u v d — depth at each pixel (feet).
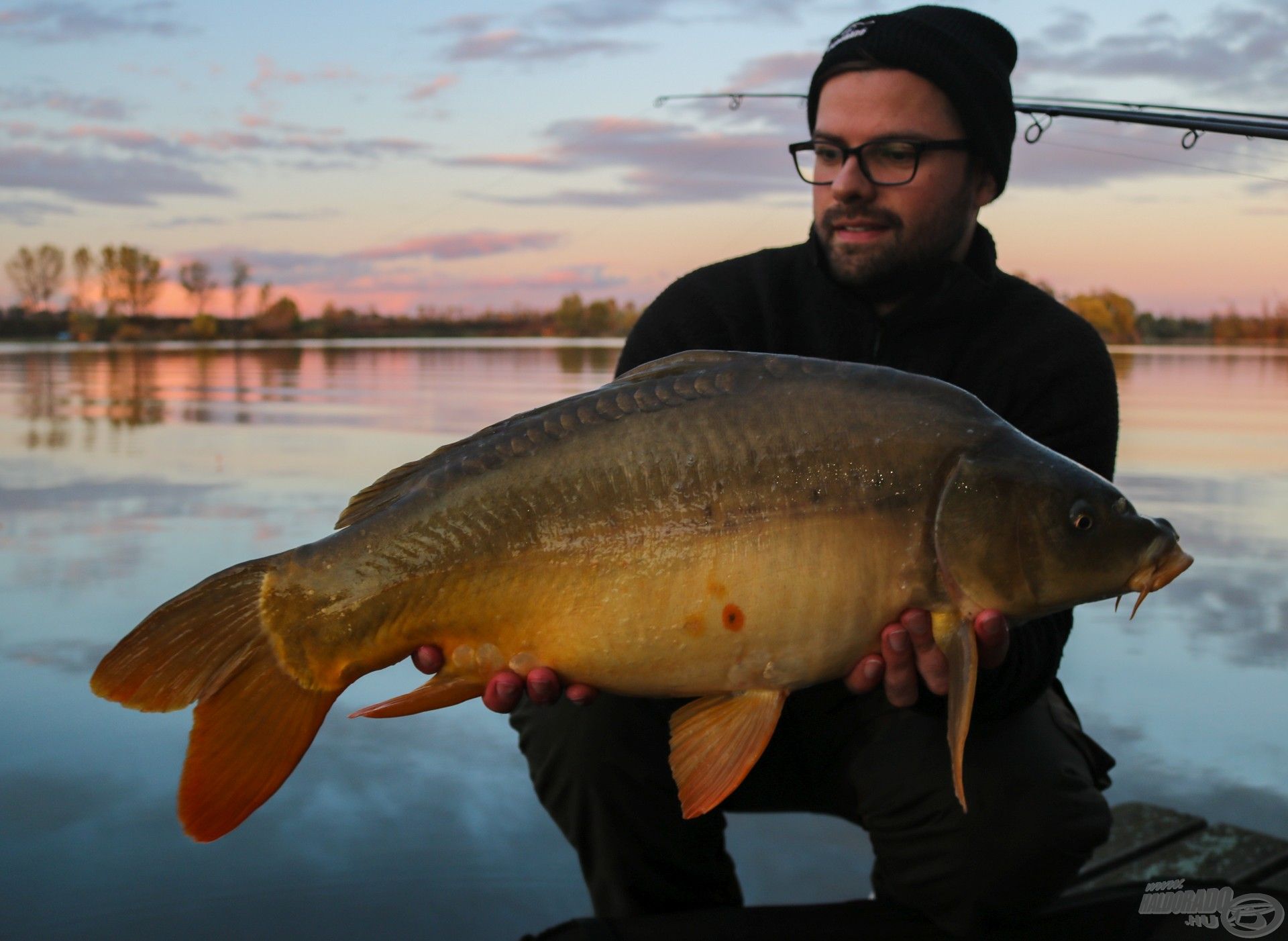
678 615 7.13
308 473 26.17
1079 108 14.49
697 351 7.68
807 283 10.75
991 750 8.93
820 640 7.20
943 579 7.28
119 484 24.81
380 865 10.00
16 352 89.30
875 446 7.29
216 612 7.29
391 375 57.52
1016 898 8.82
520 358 73.00
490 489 7.26
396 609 7.28
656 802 9.35
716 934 8.63
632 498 7.18
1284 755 11.99
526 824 10.86
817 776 9.93
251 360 76.38
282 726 7.30
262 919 9.00
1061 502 7.29
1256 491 23.32
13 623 15.25
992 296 10.44
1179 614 16.05
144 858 9.87
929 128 10.09
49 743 12.00
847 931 8.90
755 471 7.18
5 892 9.20
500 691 7.33
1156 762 11.91
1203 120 13.55
